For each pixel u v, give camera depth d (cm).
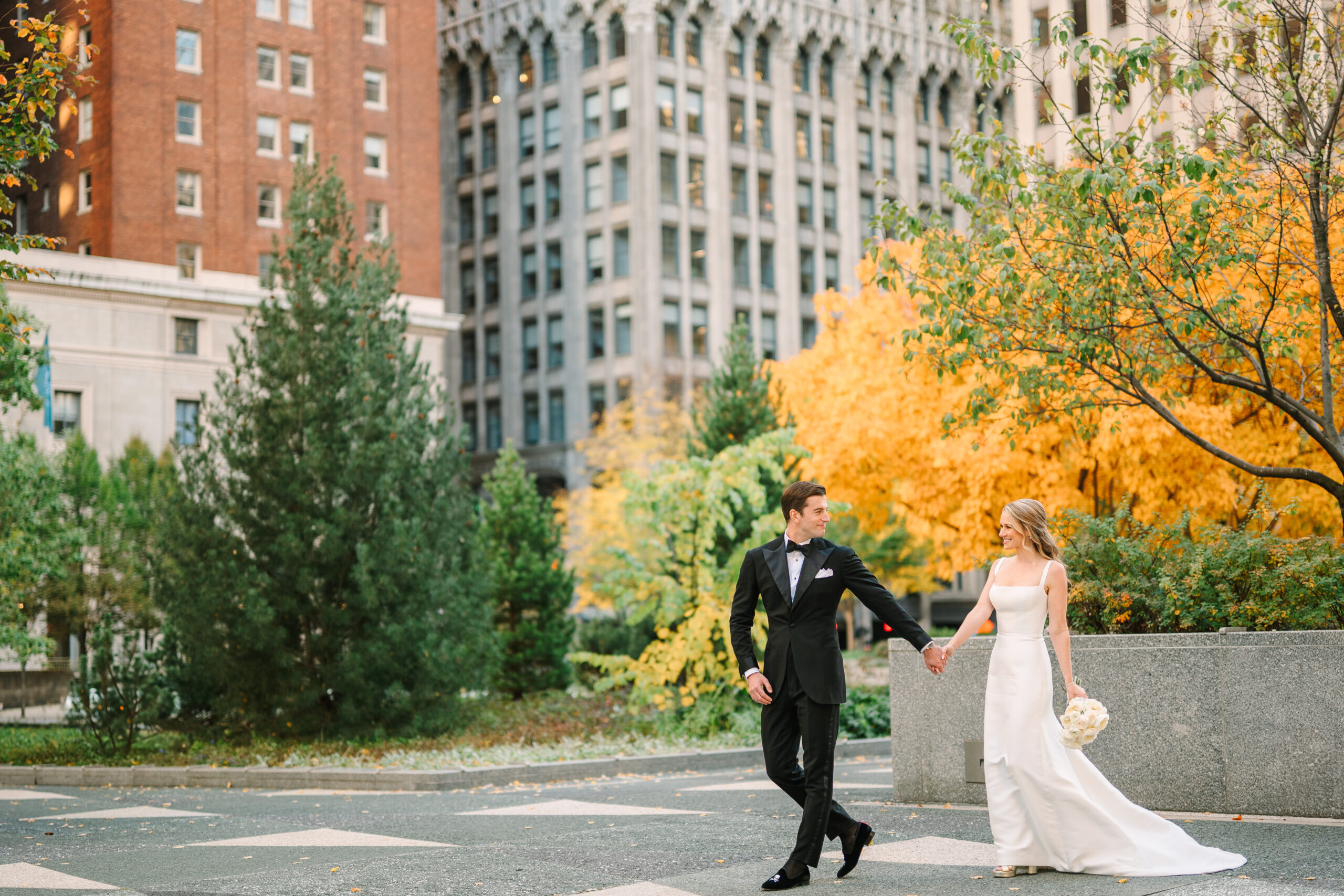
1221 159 1128
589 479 6366
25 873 738
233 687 1725
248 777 1466
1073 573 984
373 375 1830
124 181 4478
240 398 1827
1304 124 1124
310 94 4966
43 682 3562
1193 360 1131
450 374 7031
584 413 6456
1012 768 674
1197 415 1919
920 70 7400
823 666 647
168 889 676
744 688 1780
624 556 1744
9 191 4875
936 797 984
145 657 1772
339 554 1722
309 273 1848
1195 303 1189
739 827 863
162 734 1888
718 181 6581
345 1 5081
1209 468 2019
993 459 2138
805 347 6869
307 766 1546
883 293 2745
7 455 2581
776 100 6844
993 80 1168
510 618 2592
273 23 4884
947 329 1228
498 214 6912
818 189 6969
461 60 7075
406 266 5122
